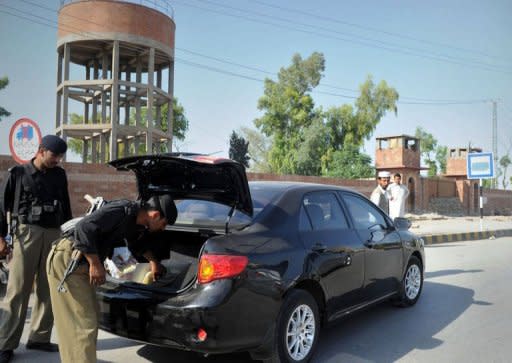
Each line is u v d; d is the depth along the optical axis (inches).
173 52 914.7
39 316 170.9
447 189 1188.5
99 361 165.0
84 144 1056.8
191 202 174.2
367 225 208.2
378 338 196.7
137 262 164.7
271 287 142.9
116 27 809.5
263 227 153.5
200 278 134.0
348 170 1082.1
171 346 134.6
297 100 1754.4
